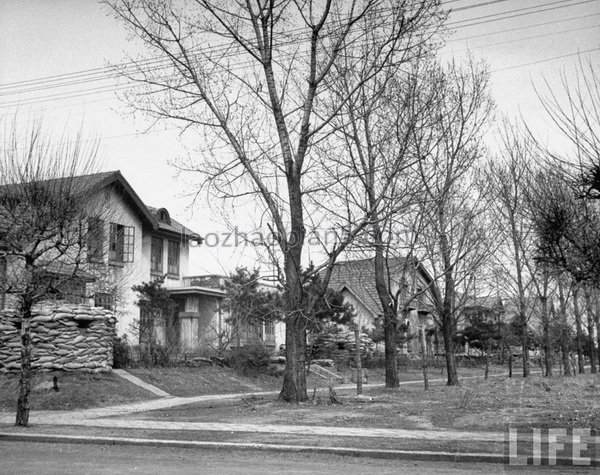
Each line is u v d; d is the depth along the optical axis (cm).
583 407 1619
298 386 1784
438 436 1194
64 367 2094
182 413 1628
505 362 5316
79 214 1680
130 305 3114
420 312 5169
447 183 2317
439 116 2108
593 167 1241
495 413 1517
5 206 1545
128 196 3109
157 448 1147
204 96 1811
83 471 905
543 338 3962
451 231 2542
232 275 2998
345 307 3384
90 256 1911
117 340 2405
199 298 3619
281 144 1816
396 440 1152
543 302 3247
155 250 3500
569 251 1314
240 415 1552
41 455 1069
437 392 2228
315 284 2125
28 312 1442
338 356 3647
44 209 1520
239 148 1805
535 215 1413
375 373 3572
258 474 891
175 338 2852
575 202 1341
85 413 1658
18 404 1394
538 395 1984
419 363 4325
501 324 4350
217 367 2708
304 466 965
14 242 1510
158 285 2931
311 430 1284
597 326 4806
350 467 958
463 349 5409
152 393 2088
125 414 1630
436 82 2158
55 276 1569
